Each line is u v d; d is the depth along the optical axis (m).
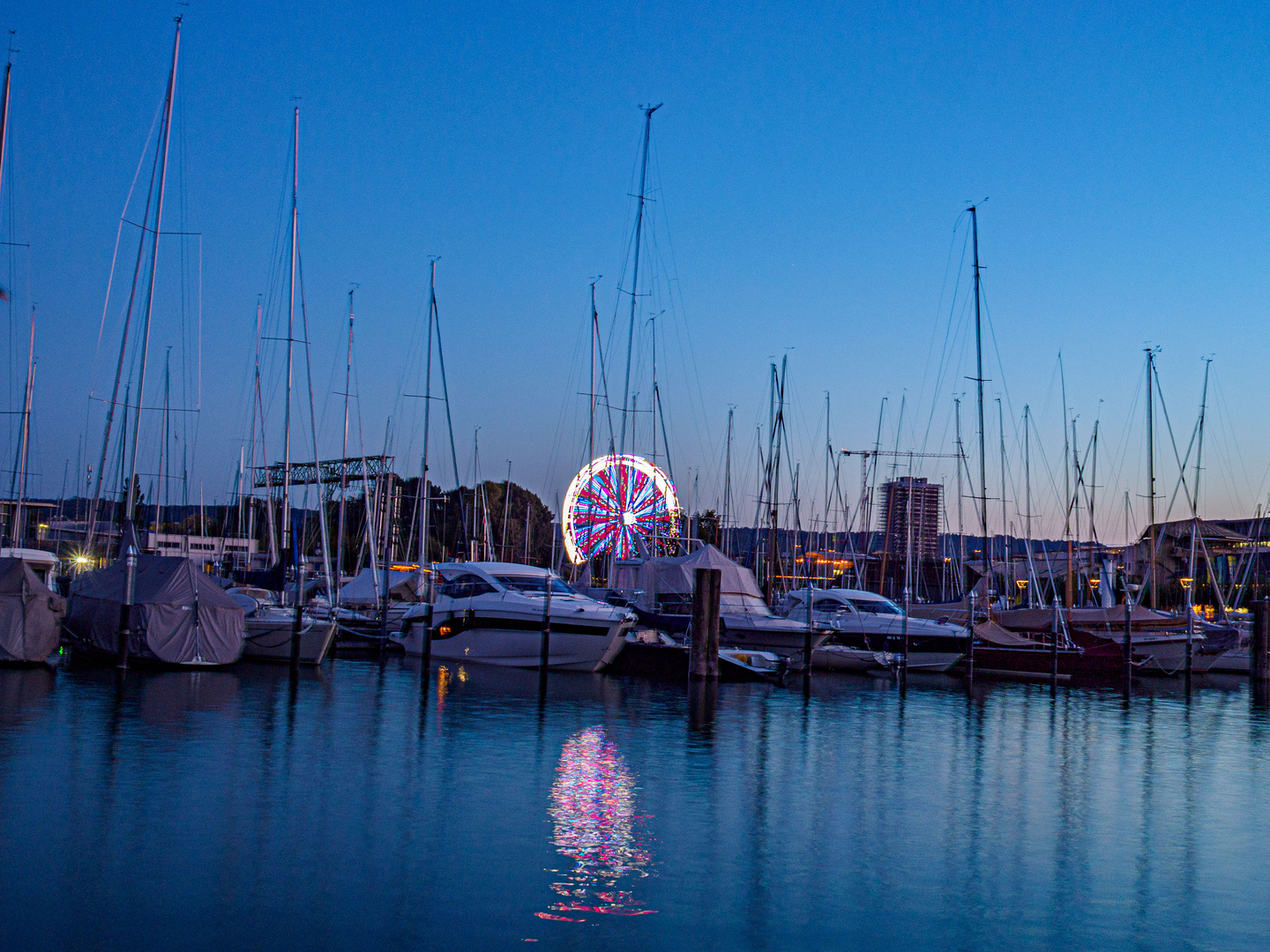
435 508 92.62
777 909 12.99
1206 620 65.56
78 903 12.19
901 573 81.50
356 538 80.12
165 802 16.72
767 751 23.91
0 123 34.34
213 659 35.03
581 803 17.94
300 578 34.50
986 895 13.88
